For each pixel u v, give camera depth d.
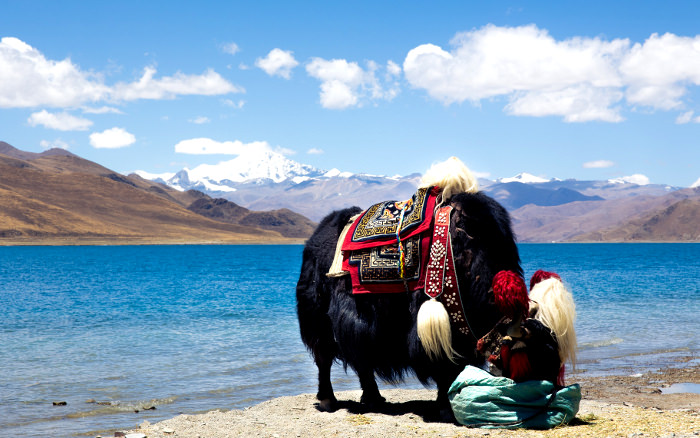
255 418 6.51
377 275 5.63
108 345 14.30
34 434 7.01
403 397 7.80
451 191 5.62
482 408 5.38
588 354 12.59
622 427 5.28
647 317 19.39
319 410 6.95
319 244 6.43
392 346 5.75
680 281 41.28
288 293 32.44
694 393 8.63
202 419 6.51
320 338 6.66
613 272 56.69
